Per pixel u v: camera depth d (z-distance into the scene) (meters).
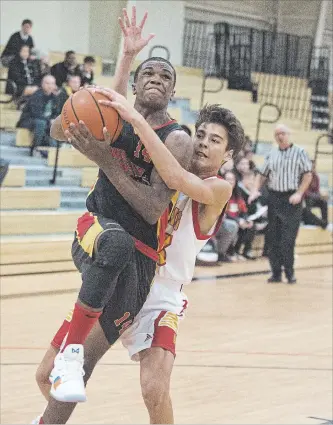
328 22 21.95
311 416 5.84
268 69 20.16
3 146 13.29
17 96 14.17
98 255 3.43
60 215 11.60
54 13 17.23
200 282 11.23
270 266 11.69
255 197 12.95
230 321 8.92
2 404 5.78
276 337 8.30
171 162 3.46
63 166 13.33
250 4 20.80
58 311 8.86
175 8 18.83
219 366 7.06
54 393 3.35
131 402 5.97
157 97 3.64
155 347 3.91
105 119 3.32
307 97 19.97
